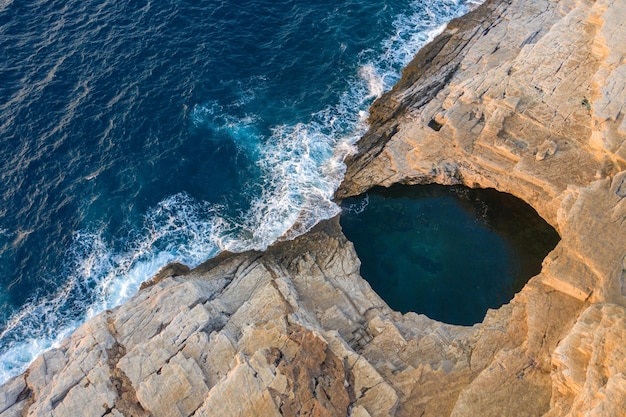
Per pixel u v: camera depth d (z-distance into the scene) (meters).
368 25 73.50
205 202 58.16
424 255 53.97
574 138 55.28
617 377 35.06
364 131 63.00
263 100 65.75
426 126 60.91
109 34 70.12
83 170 59.28
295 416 40.16
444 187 58.50
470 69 66.19
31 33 69.88
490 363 44.03
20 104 63.19
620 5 62.44
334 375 42.59
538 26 70.44
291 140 62.53
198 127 62.91
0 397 44.84
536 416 39.22
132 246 55.41
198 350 44.81
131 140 61.47
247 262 53.62
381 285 52.09
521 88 59.91
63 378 44.38
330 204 57.62
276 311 47.94
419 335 47.47
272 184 59.34
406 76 67.69
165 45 69.38
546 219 54.50
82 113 62.97
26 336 50.53
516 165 55.03
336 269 52.69
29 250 54.69
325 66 69.12
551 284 46.16
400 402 41.81
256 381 41.72
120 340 46.88
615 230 45.09
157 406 41.97
